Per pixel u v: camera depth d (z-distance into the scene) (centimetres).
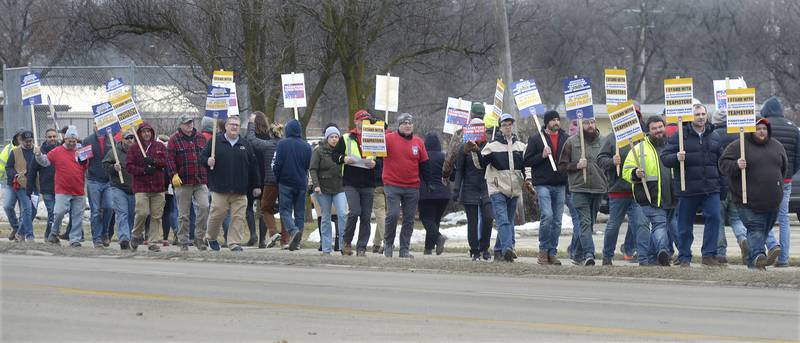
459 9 7525
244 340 2156
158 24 7175
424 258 4034
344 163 4184
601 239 5450
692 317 2466
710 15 17525
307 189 4869
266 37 7031
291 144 4519
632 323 2378
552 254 3756
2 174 5591
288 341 2147
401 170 4100
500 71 6469
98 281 3212
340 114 10194
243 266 3791
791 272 3166
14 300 2752
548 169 3728
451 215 7038
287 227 4562
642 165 3522
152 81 7019
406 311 2567
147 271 3550
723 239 3806
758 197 3431
